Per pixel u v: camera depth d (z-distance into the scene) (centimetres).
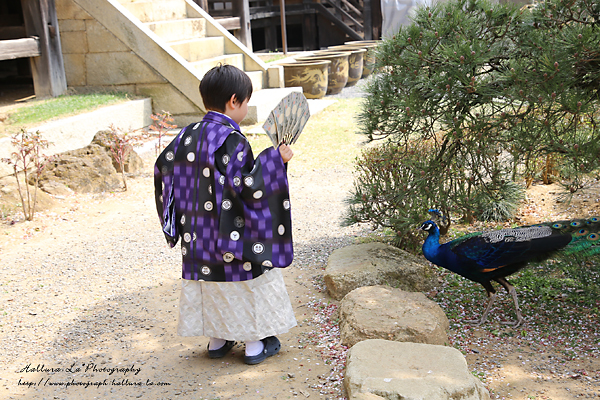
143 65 1083
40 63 1008
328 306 428
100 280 508
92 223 670
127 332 405
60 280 509
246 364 348
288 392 312
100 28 1088
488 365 336
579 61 335
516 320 396
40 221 664
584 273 436
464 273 387
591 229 373
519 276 473
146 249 586
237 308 328
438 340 343
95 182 779
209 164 311
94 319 428
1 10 1220
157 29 1188
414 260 481
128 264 546
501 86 387
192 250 323
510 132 396
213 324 333
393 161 501
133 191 782
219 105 323
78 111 904
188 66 1068
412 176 485
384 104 447
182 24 1278
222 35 1362
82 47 1105
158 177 343
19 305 457
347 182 792
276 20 1959
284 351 364
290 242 325
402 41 419
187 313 336
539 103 345
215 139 313
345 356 344
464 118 423
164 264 545
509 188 498
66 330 411
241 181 307
